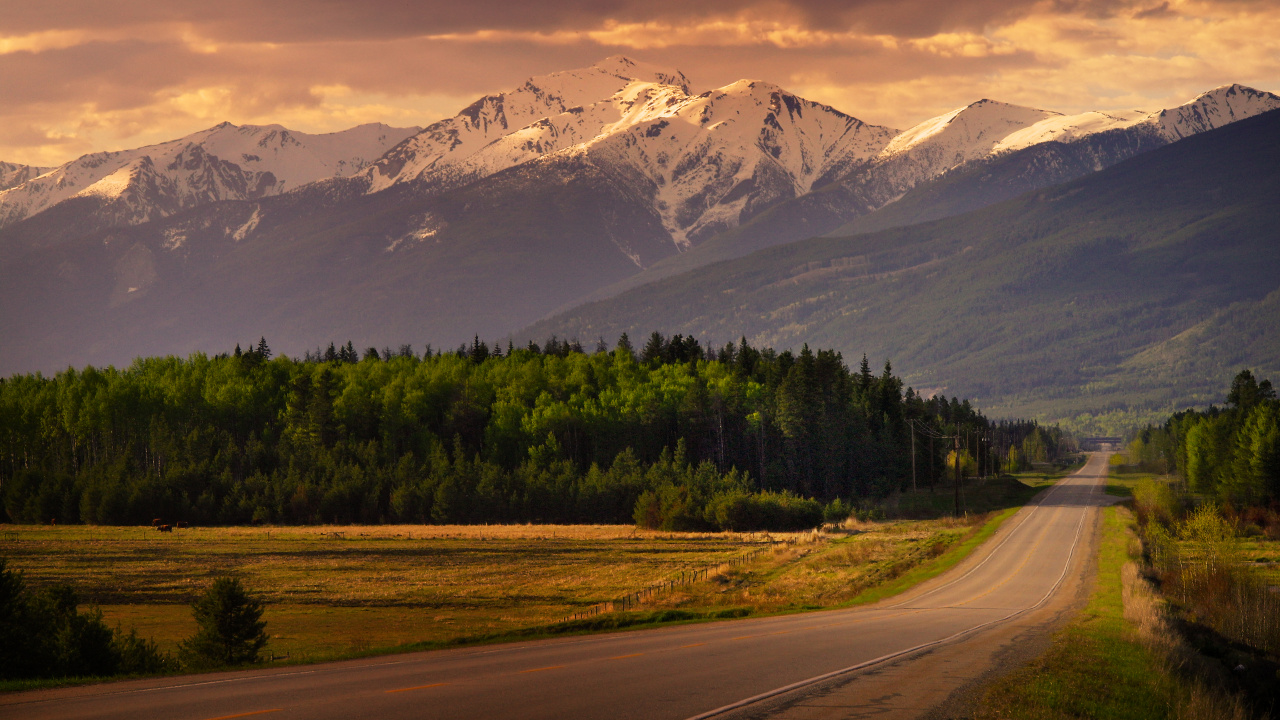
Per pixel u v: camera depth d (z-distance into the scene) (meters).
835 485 145.12
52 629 33.78
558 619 57.84
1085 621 42.38
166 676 25.52
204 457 139.50
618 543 100.25
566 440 150.25
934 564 77.81
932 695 22.22
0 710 19.83
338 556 90.56
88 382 157.38
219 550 95.12
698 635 36.41
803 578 72.31
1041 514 122.81
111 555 91.69
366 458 139.12
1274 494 121.94
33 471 130.38
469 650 32.12
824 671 25.19
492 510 126.25
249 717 18.72
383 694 21.36
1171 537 96.25
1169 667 32.72
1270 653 49.72
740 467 152.25
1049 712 22.09
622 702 20.42
